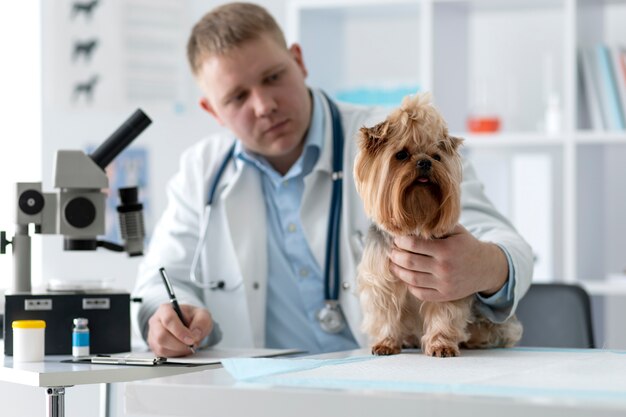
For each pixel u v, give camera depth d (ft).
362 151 4.80
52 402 4.87
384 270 4.90
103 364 5.17
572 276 9.87
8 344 5.73
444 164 4.69
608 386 3.42
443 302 4.78
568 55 10.00
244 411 3.47
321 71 11.48
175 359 5.38
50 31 11.63
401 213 4.64
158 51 11.70
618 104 10.13
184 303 6.03
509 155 10.35
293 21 10.87
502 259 4.99
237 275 6.72
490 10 11.21
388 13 11.32
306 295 6.68
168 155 11.69
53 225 6.10
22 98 11.89
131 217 6.26
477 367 4.09
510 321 5.29
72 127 11.68
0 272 11.49
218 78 6.37
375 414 3.27
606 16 11.20
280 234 6.85
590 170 10.61
